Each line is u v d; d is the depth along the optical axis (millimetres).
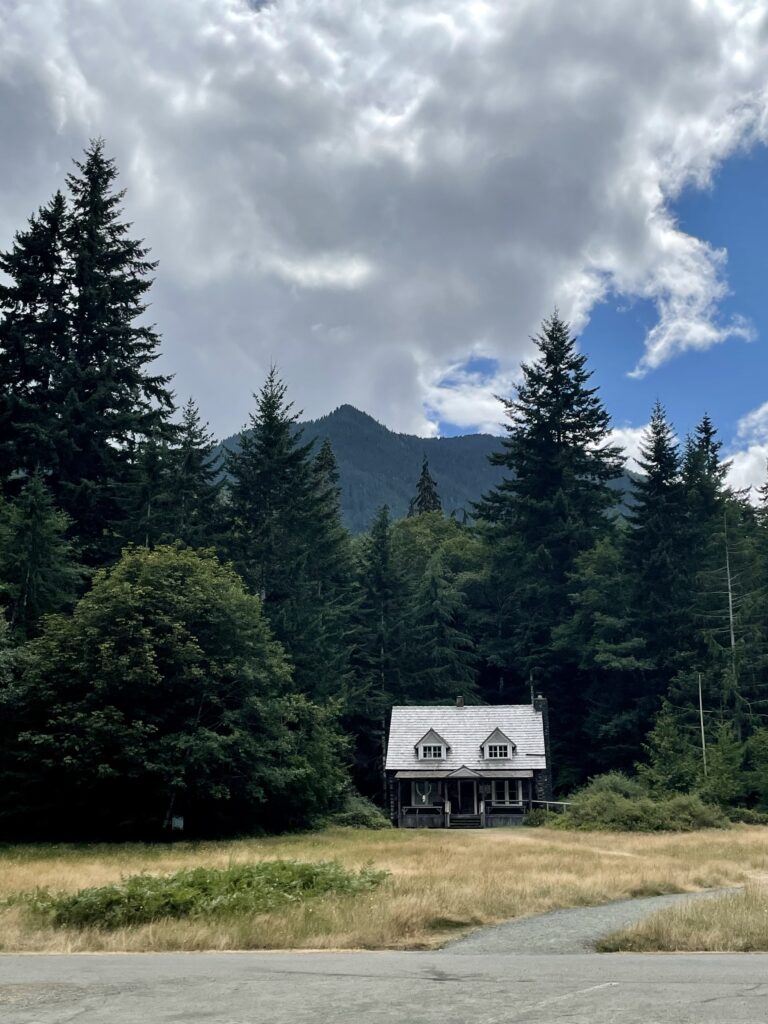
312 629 49969
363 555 66688
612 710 57312
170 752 34188
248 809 39125
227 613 37781
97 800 35219
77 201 55844
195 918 12953
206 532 50594
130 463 51031
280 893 14617
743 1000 6996
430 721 54938
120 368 52625
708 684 52406
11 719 34688
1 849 30906
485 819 48719
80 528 49406
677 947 11672
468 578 67438
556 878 19547
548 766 54469
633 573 58438
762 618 54531
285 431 52938
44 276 53656
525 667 61969
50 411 49281
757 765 47125
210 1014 6461
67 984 7973
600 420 67625
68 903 13453
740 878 21766
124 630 34719
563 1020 6160
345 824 45125
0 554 39219
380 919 12938
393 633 61125
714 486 61875
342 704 49781
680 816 41031
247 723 38094
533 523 65688
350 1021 6180
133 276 56625
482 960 10180
